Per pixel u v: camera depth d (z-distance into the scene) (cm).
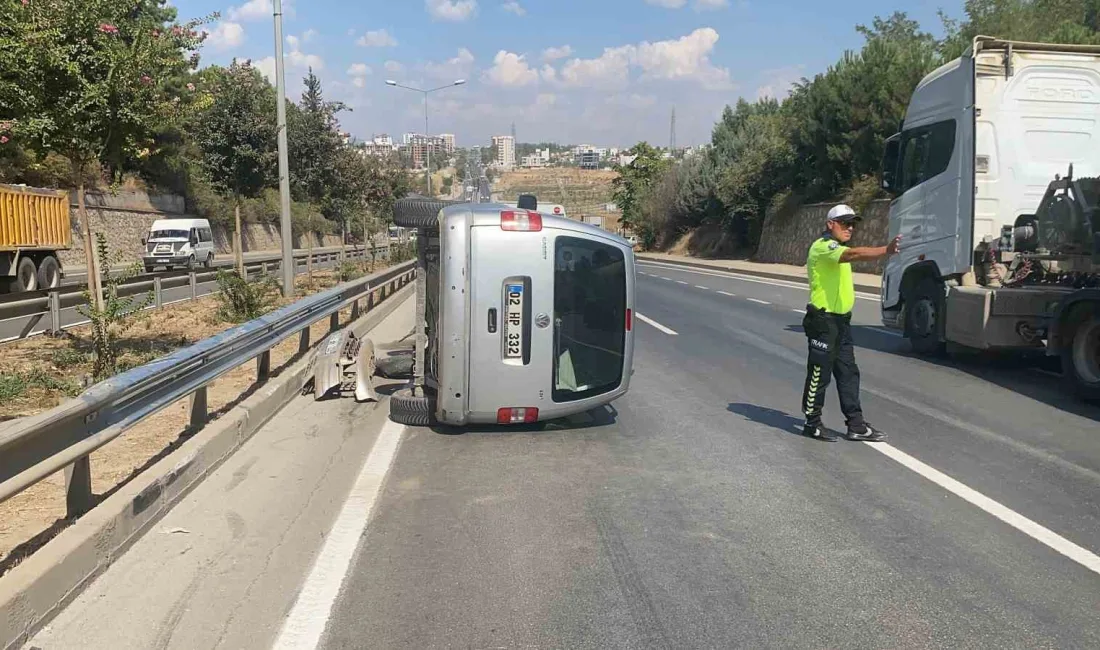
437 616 421
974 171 1073
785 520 560
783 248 4181
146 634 396
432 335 820
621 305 800
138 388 554
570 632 407
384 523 552
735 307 2058
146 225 4231
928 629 409
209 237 3741
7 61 810
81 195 1045
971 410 884
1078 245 970
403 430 802
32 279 2028
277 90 2080
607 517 566
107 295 1225
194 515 557
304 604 431
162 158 4503
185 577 459
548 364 759
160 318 1638
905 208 1229
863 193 3381
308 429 800
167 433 732
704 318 1805
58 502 547
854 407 761
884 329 1599
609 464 693
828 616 423
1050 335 928
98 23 897
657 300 2252
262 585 453
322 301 1171
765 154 4434
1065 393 945
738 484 638
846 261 741
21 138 867
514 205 848
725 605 435
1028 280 1045
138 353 1170
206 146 5419
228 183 5509
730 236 5050
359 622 414
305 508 577
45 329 1388
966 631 407
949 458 706
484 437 780
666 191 6044
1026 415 859
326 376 932
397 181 6406
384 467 677
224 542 511
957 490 621
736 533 537
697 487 631
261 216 5594
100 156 991
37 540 474
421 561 490
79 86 892
